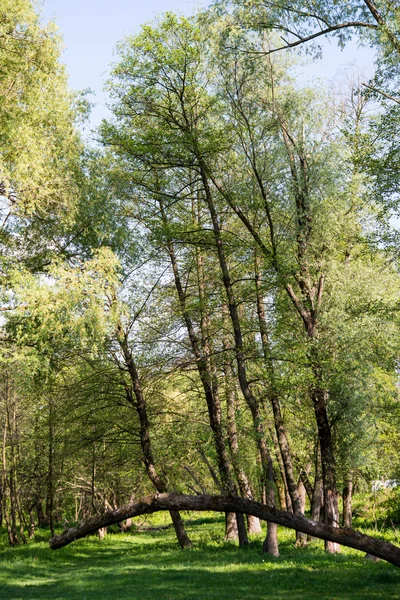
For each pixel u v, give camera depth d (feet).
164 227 55.26
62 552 87.56
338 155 60.75
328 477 61.05
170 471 85.30
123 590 48.96
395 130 46.52
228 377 64.80
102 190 62.23
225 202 58.59
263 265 57.36
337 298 61.46
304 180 60.75
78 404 74.79
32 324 48.03
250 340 61.16
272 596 42.27
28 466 105.29
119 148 53.98
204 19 50.72
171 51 48.29
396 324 58.54
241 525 74.74
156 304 71.67
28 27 53.62
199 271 69.46
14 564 70.59
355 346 60.59
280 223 60.44
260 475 63.67
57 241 60.23
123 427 79.97
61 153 57.47
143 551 84.23
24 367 46.62
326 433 61.26
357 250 65.31
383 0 42.39
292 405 67.15
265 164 57.82
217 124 55.72
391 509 94.99
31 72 53.52
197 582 51.03
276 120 58.39
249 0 47.44
